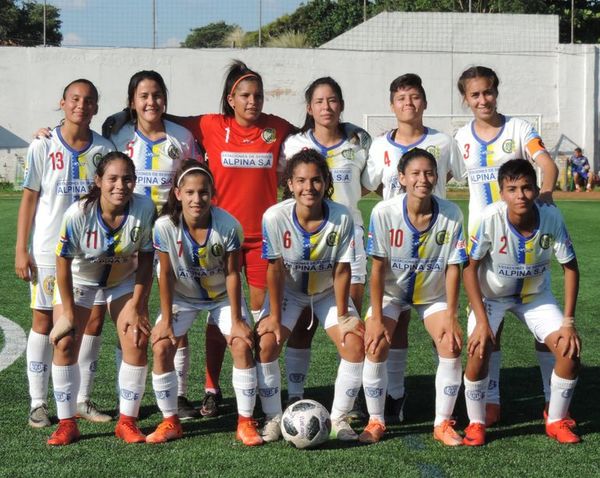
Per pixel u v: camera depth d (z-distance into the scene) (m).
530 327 4.72
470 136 5.35
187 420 4.96
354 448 4.40
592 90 26.03
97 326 4.96
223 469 4.06
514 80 26.00
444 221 4.53
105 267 4.63
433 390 5.57
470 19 25.70
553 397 4.57
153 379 4.55
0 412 5.00
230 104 5.39
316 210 4.52
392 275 4.69
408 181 4.44
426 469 4.06
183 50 24.89
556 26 25.86
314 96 5.25
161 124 5.32
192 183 4.35
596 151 26.34
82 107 4.78
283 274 4.61
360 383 4.62
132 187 4.45
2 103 24.75
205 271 4.57
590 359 6.29
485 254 4.62
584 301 8.47
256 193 5.41
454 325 4.54
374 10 32.19
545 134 26.22
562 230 4.56
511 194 4.39
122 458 4.22
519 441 4.52
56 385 4.47
